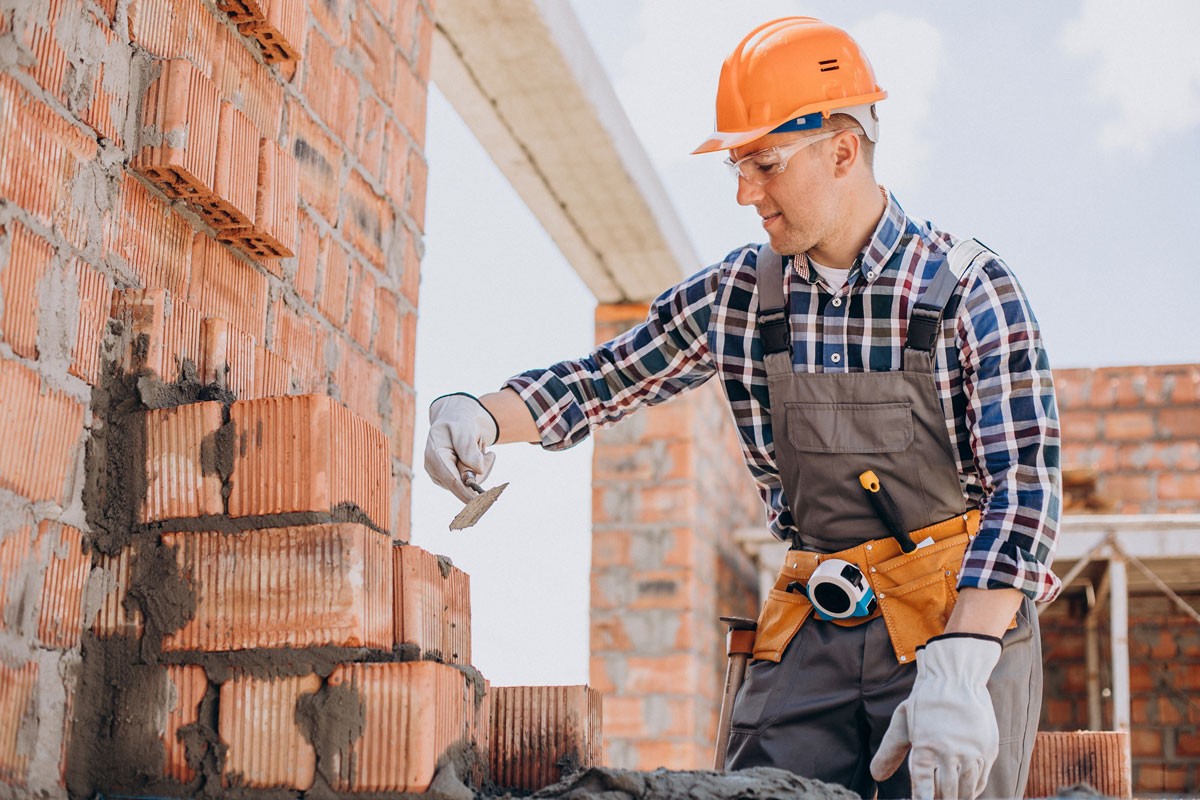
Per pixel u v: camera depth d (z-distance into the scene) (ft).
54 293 5.28
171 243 6.37
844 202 6.28
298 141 8.09
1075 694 24.47
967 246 6.35
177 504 5.40
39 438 5.11
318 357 8.23
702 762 20.65
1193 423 25.04
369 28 9.41
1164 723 24.12
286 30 7.42
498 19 13.97
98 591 5.36
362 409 8.95
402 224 9.88
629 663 20.13
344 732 4.96
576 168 17.08
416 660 5.42
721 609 22.59
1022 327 6.06
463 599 6.14
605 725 19.95
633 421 21.15
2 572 4.86
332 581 5.13
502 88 15.29
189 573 5.29
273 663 5.11
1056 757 7.29
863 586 6.30
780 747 6.45
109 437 5.51
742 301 6.76
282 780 5.00
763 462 6.88
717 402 23.21
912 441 6.29
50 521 5.15
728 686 6.82
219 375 5.90
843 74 6.31
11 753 4.82
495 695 6.02
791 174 6.18
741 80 6.36
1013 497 5.77
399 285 9.76
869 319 6.37
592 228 18.81
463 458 6.48
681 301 7.04
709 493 22.12
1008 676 5.95
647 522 20.66
